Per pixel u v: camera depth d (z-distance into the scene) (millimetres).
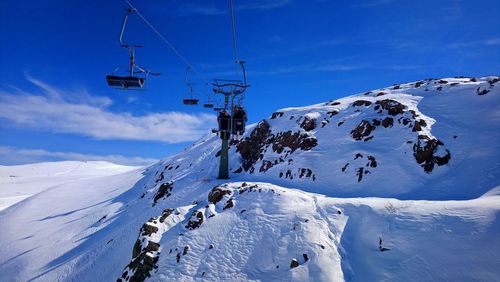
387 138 29219
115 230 34188
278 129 41062
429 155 24953
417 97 34344
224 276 18031
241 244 20188
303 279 16141
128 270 21312
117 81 16500
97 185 69500
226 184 29375
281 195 24203
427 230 16219
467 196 19766
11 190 135125
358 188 25594
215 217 23609
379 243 16906
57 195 61875
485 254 13664
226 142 36875
